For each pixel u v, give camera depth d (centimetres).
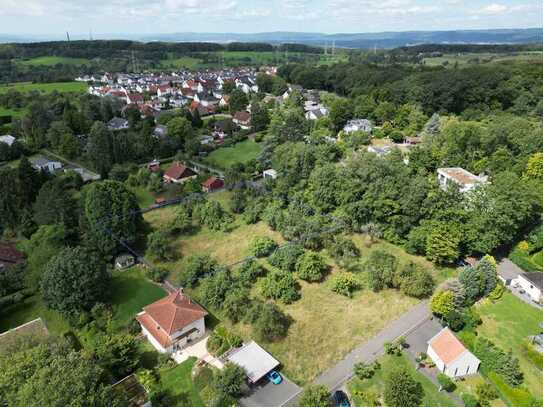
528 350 4128
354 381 4038
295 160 7838
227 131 13250
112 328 4878
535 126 8919
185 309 4772
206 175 9419
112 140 10225
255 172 9581
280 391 3975
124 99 17512
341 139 10475
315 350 4491
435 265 5853
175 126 12044
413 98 12612
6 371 3281
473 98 12062
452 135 8556
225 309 5088
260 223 7319
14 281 5719
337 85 18112
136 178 9350
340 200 6888
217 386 3856
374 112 12338
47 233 6294
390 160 7244
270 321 4609
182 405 3866
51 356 3428
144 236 7125
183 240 7056
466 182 7088
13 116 14250
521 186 5834
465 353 3950
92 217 6525
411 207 6100
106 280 5466
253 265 5800
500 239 5769
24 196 7662
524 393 3656
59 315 5297
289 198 7619
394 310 5025
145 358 4506
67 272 5053
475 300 5009
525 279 5181
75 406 2870
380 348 4441
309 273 5509
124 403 3503
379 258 5644
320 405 3531
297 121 10281
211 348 4544
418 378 4003
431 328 4700
